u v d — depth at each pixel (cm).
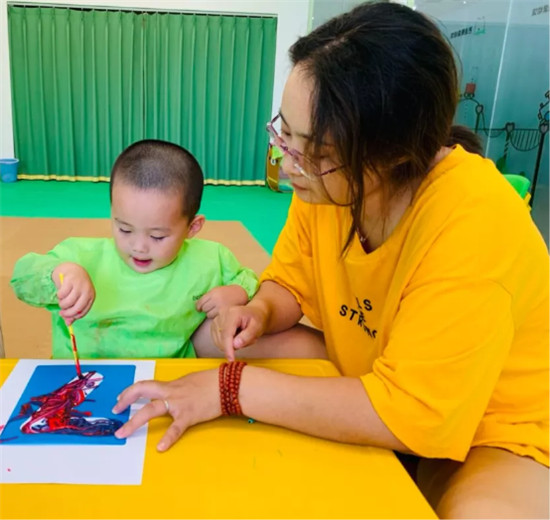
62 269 79
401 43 57
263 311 89
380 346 74
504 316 61
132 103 491
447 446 61
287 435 64
